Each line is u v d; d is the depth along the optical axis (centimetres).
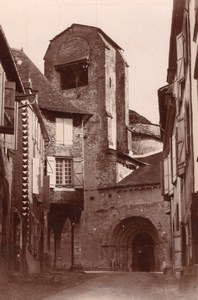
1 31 1775
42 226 3544
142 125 6412
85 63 5909
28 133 2819
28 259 2767
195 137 1664
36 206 3219
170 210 3275
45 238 3800
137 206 5069
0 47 1989
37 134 3247
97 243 5225
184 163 2048
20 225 2612
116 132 5978
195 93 1655
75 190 3956
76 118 4134
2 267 2089
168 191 3041
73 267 3806
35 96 2903
